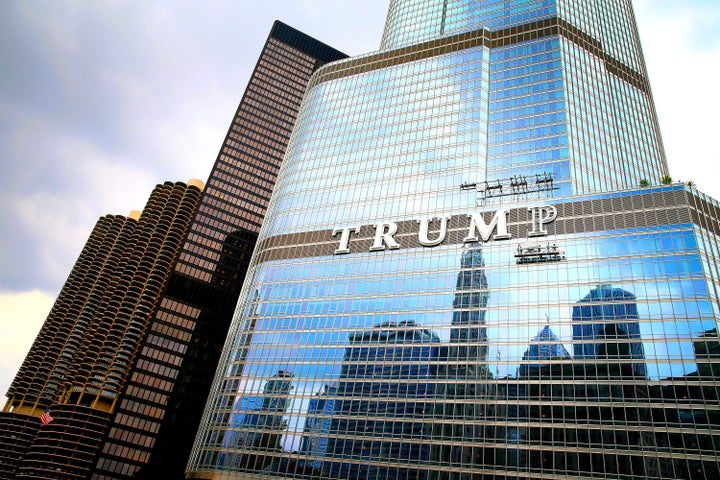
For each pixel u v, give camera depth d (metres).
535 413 76.12
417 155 120.00
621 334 77.50
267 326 105.56
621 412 71.44
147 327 164.62
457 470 75.94
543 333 82.62
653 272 81.38
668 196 87.56
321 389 92.62
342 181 123.81
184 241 181.75
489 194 104.81
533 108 117.81
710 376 69.69
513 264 92.06
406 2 174.12
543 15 135.25
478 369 83.50
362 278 104.00
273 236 121.00
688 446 66.19
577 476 69.50
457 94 127.44
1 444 182.75
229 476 88.19
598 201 92.50
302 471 84.88
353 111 138.38
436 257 100.12
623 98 130.62
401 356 90.69
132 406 151.50
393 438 82.44
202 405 159.88
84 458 150.38
